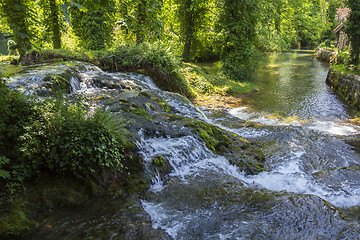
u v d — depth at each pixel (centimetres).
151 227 437
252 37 1939
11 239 384
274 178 666
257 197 529
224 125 1016
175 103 1006
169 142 679
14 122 513
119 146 558
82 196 484
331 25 5919
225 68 1928
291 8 3284
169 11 2206
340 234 433
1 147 477
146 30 502
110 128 548
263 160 758
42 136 495
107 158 526
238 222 454
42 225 418
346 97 1420
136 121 708
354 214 514
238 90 1634
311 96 1531
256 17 1884
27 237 394
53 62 1308
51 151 486
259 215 474
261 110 1280
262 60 2022
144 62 1417
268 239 416
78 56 1388
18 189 448
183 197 525
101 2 410
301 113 1225
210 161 679
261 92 1653
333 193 594
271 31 2372
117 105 782
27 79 893
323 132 934
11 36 385
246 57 1895
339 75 1591
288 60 3372
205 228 440
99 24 1748
